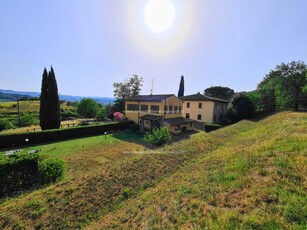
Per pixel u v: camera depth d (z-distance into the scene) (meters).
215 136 14.74
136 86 46.75
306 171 4.57
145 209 5.03
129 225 4.43
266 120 21.09
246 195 4.08
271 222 3.04
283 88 29.52
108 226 4.68
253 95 33.78
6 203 6.23
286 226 2.89
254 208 3.55
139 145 17.70
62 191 6.54
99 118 37.44
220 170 6.11
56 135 20.11
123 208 5.70
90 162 12.62
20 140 17.52
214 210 3.84
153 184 7.40
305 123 11.38
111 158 13.53
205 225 3.41
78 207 5.79
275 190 3.94
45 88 22.42
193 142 12.87
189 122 26.41
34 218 5.23
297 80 28.23
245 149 8.09
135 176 7.90
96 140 20.09
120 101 42.56
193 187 5.37
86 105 41.47
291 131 9.39
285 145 6.95
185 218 3.88
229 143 12.30
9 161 7.71
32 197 6.28
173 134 23.75
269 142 7.87
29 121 31.00
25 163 8.07
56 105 22.94
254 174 5.09
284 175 4.58
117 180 7.49
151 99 27.27
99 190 6.72
